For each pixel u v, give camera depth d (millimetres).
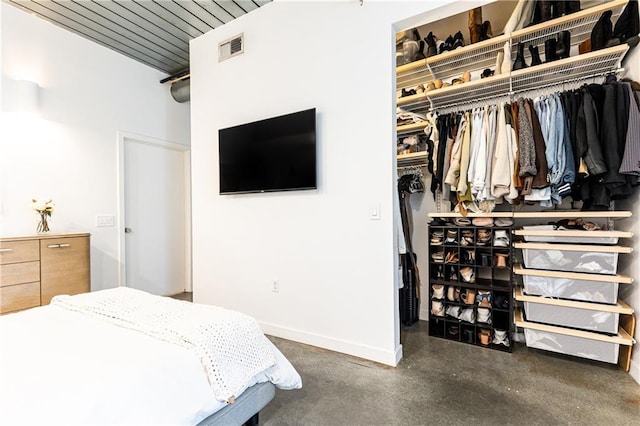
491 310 2410
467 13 2721
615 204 2287
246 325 1390
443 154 2539
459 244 2521
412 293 2947
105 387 884
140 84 3773
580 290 2104
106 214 3408
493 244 2395
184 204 4438
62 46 3066
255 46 2811
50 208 2812
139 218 3850
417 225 3156
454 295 2561
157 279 4055
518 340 2531
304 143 2436
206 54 3160
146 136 3834
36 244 2570
